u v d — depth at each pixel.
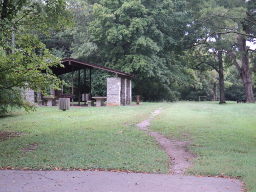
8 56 9.38
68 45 36.91
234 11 23.41
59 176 5.55
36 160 6.67
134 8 26.70
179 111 19.23
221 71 35.25
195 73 46.62
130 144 8.53
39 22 10.32
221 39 27.92
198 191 4.64
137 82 35.47
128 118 14.66
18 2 9.03
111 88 23.23
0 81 9.48
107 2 27.42
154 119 14.53
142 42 26.36
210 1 25.53
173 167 6.26
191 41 30.75
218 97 60.19
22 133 10.72
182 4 30.50
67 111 18.17
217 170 5.72
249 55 38.66
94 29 28.14
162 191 4.67
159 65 30.75
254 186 4.66
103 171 5.89
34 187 4.91
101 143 8.63
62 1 9.96
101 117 15.12
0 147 8.17
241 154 7.17
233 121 13.95
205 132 10.70
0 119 14.77
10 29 9.07
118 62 30.56
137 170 5.89
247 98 35.16
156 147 8.22
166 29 31.05
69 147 8.03
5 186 4.97
